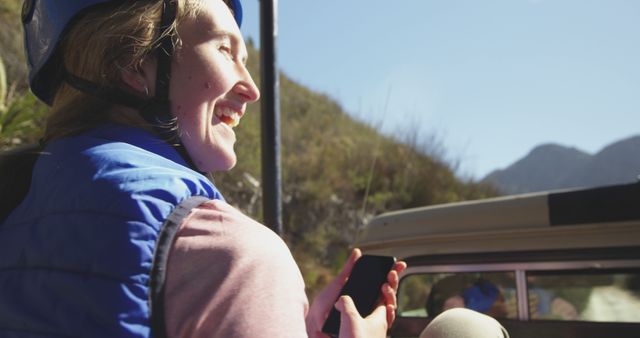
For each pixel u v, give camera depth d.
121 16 0.94
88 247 0.78
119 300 0.74
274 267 0.81
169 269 0.78
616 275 2.36
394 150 12.06
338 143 12.34
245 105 1.07
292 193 10.50
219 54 1.00
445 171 12.27
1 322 0.84
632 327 2.26
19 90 7.17
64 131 0.97
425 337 1.37
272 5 3.00
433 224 2.75
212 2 1.01
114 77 0.95
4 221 0.94
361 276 1.23
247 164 9.71
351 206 10.95
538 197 2.52
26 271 0.84
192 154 0.99
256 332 0.75
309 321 1.34
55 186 0.88
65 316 0.77
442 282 2.80
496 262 2.58
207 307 0.76
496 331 1.40
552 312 2.48
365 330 0.97
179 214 0.81
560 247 2.43
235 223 0.83
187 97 0.96
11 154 1.00
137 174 0.83
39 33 1.02
